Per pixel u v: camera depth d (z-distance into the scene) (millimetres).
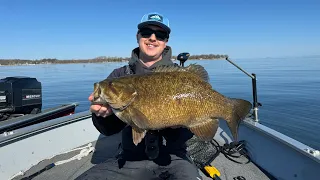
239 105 840
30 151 1224
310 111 4465
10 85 1788
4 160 1096
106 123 904
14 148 1145
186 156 966
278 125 3725
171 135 929
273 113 4414
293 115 4246
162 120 778
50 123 1322
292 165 998
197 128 804
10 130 1312
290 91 6801
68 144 1433
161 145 934
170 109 776
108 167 918
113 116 915
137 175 881
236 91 6688
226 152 1320
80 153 1359
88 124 1570
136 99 771
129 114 780
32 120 1494
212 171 1120
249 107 850
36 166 1232
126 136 956
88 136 1566
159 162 919
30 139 1225
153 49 1045
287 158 1030
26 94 1878
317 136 3238
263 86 7988
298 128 3572
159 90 777
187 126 798
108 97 770
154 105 772
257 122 1294
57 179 1127
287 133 3385
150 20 1011
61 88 7996
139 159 938
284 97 5871
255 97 1320
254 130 1271
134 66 1045
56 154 1355
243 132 1368
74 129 1475
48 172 1188
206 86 814
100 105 798
